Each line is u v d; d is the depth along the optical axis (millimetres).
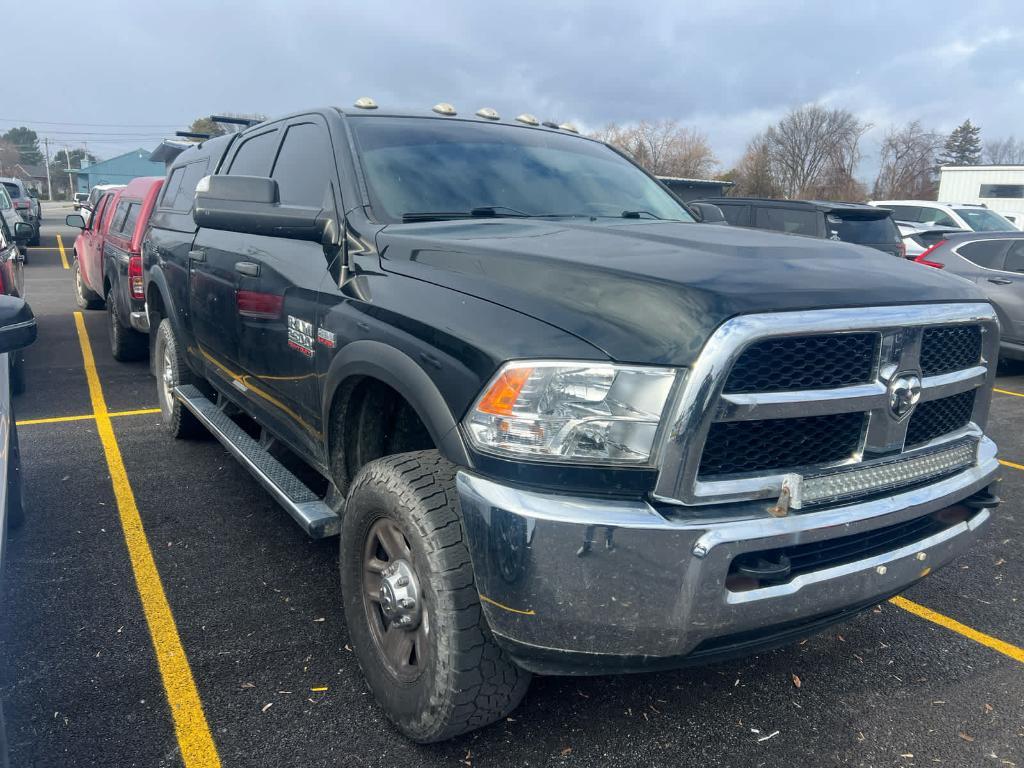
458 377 2242
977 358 2725
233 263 3922
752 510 2125
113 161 90938
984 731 2771
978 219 16844
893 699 2941
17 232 9109
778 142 61781
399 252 2812
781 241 2740
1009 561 4191
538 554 2016
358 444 3033
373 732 2639
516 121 4199
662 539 1998
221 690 2836
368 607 2730
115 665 2965
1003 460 6078
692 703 2871
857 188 59531
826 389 2211
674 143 61812
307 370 3162
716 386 1999
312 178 3568
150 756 2496
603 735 2672
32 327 2412
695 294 2068
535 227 2951
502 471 2100
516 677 2369
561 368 2057
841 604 2330
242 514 4402
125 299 7742
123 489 4738
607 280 2207
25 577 3625
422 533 2332
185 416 5395
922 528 2625
